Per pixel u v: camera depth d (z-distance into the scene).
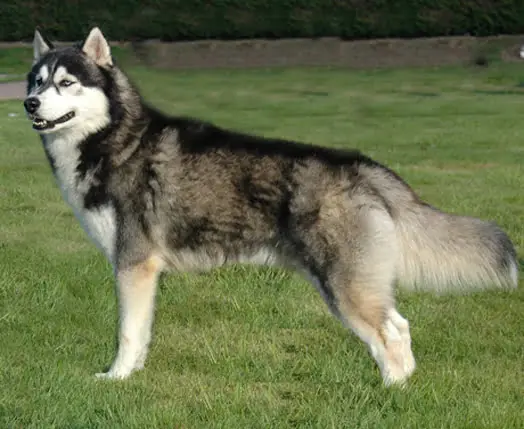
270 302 7.40
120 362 5.96
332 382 5.79
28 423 5.13
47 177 12.93
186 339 6.63
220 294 7.64
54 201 11.31
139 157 5.91
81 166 6.00
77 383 5.64
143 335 5.97
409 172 13.47
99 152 5.96
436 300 7.58
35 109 5.85
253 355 6.27
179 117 6.13
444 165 14.25
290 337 6.70
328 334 6.75
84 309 7.20
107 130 5.98
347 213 5.43
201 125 6.01
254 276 7.97
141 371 6.01
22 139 16.56
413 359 5.65
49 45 6.43
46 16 31.08
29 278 7.86
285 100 22.95
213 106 21.61
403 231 5.57
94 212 5.99
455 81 27.28
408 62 31.33
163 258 5.97
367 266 5.39
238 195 5.69
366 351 6.34
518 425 5.12
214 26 31.14
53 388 5.54
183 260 5.95
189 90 24.78
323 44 31.72
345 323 5.50
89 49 6.09
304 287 7.80
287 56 31.64
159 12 30.94
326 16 31.34
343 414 5.21
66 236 9.53
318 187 5.49
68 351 6.36
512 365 6.16
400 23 31.17
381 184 5.56
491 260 5.50
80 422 5.08
